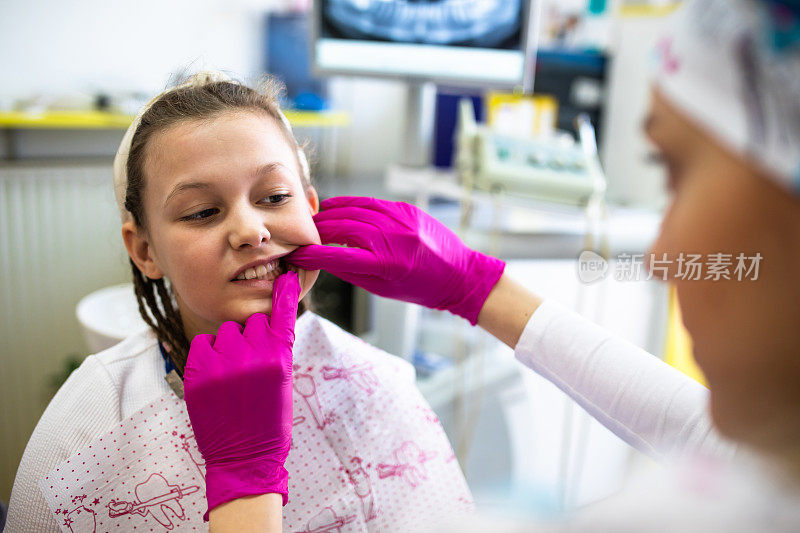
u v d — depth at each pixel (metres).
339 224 0.72
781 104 0.27
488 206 1.55
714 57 0.29
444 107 1.81
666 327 1.57
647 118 0.35
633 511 0.32
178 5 2.07
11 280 1.92
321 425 0.71
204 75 0.68
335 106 2.27
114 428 0.63
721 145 0.30
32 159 1.95
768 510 0.30
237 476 0.53
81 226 1.98
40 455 0.65
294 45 2.14
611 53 1.89
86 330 1.45
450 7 1.38
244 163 0.60
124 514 0.62
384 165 2.40
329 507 0.68
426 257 0.71
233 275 0.61
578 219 1.40
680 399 0.61
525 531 0.32
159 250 0.64
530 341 0.70
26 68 1.91
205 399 0.54
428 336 1.72
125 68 2.04
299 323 0.73
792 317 0.30
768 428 0.32
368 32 1.46
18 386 2.00
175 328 0.70
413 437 0.77
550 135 1.78
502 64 1.38
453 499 0.76
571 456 1.65
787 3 0.27
